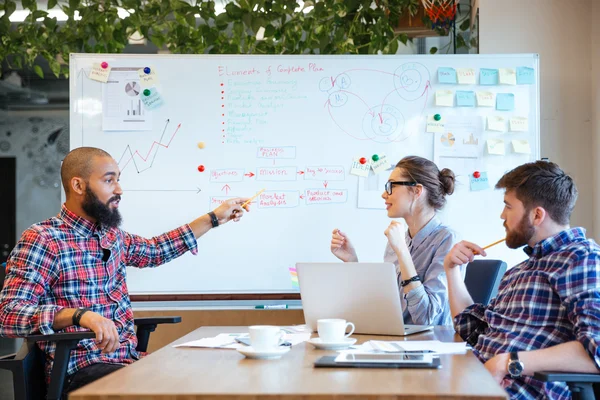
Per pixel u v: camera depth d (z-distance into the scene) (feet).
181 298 11.32
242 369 4.94
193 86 11.45
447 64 11.46
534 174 6.67
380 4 12.64
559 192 6.58
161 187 11.37
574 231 6.51
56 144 15.90
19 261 7.99
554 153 12.23
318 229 11.30
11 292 7.79
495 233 11.32
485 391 4.01
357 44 12.37
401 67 11.46
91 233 8.51
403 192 9.02
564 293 6.12
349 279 6.98
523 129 11.41
